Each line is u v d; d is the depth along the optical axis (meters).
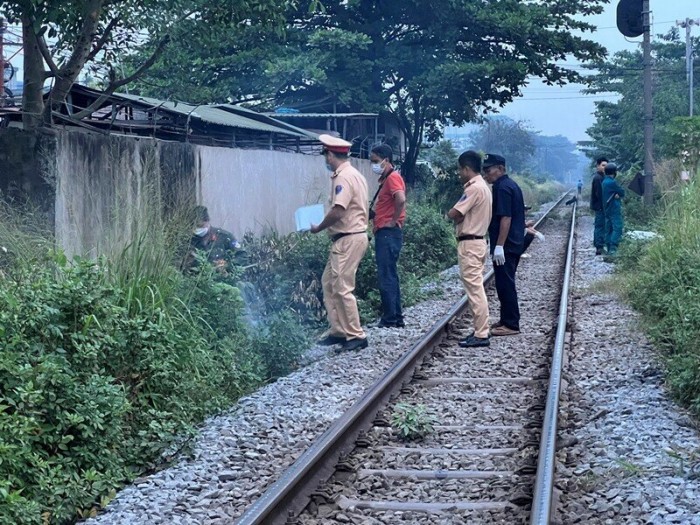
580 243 25.38
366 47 29.05
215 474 5.98
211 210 13.77
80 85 13.48
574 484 5.61
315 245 12.17
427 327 11.61
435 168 43.78
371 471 5.98
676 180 18.69
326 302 10.35
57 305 6.30
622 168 48.41
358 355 9.83
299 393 8.07
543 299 14.39
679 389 7.38
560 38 33.12
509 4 33.38
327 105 30.77
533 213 45.31
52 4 10.07
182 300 8.29
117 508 5.34
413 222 19.44
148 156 10.37
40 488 5.21
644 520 4.94
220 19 12.18
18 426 5.27
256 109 29.09
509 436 6.79
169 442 6.37
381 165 11.40
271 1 12.14
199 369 7.70
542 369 8.78
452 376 8.87
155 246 8.02
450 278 17.42
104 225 10.07
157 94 21.16
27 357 5.81
